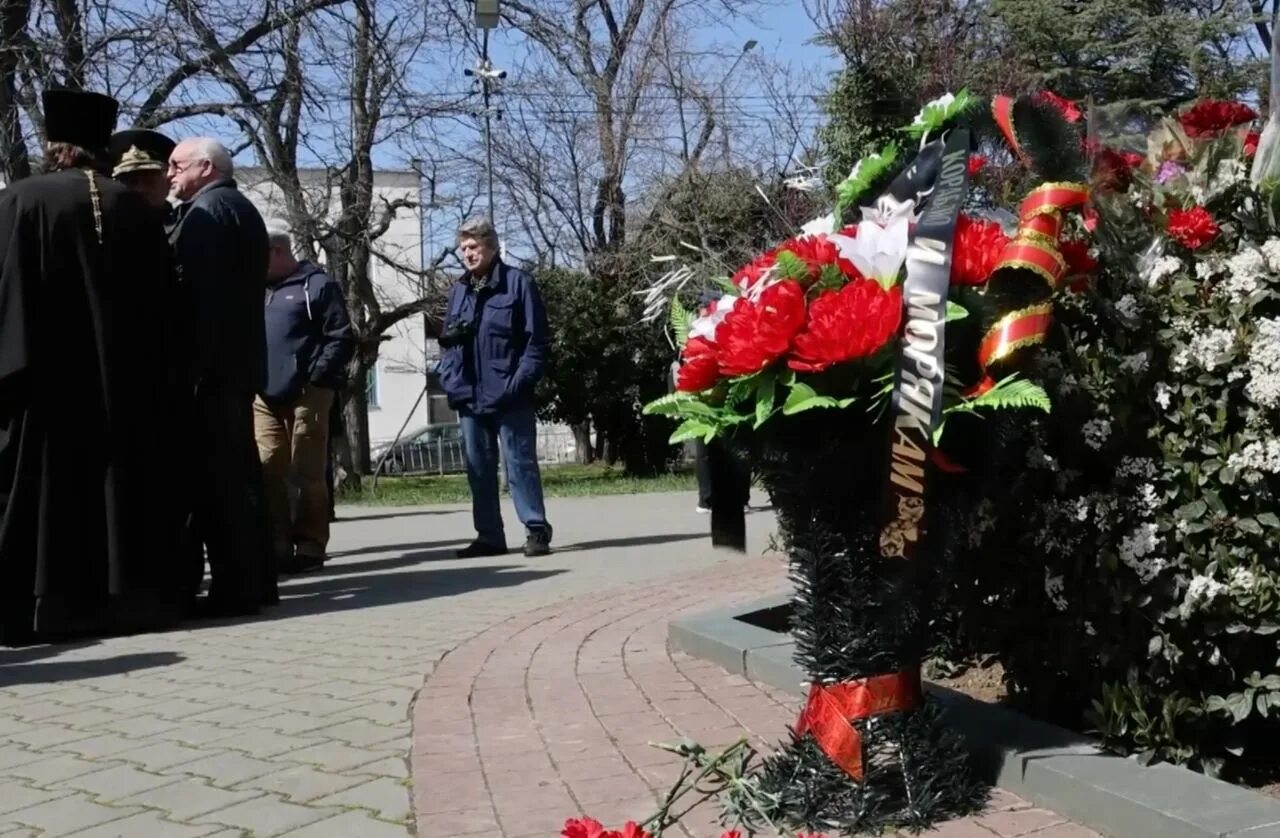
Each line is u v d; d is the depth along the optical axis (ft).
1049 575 11.95
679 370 10.91
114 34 46.16
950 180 10.12
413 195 75.46
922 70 53.67
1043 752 11.28
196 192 23.02
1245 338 10.91
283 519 28.09
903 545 10.07
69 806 12.30
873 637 10.68
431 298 73.92
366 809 11.85
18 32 43.32
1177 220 11.35
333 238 69.87
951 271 9.98
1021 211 10.70
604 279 75.87
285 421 28.07
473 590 24.58
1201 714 11.25
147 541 20.80
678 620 18.12
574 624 19.94
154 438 20.90
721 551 28.30
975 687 14.66
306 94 55.83
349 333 28.09
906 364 9.72
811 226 11.69
